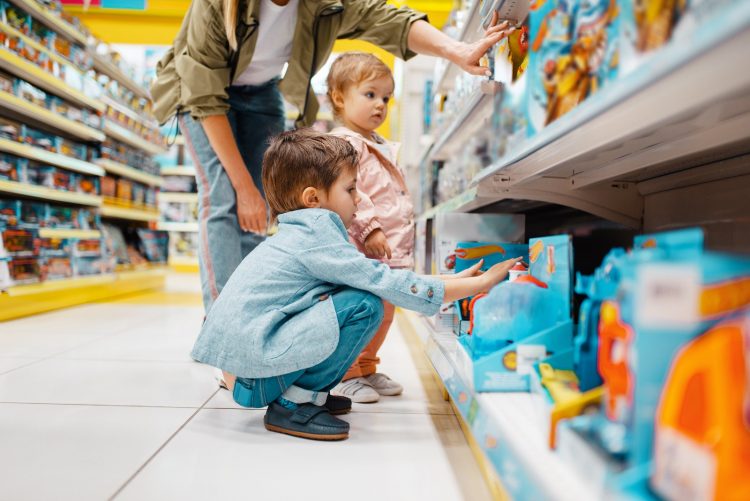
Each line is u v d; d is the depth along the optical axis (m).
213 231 1.80
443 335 1.56
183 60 1.70
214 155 1.80
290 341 1.12
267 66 1.88
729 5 0.40
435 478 0.96
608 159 1.15
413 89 4.09
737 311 0.48
